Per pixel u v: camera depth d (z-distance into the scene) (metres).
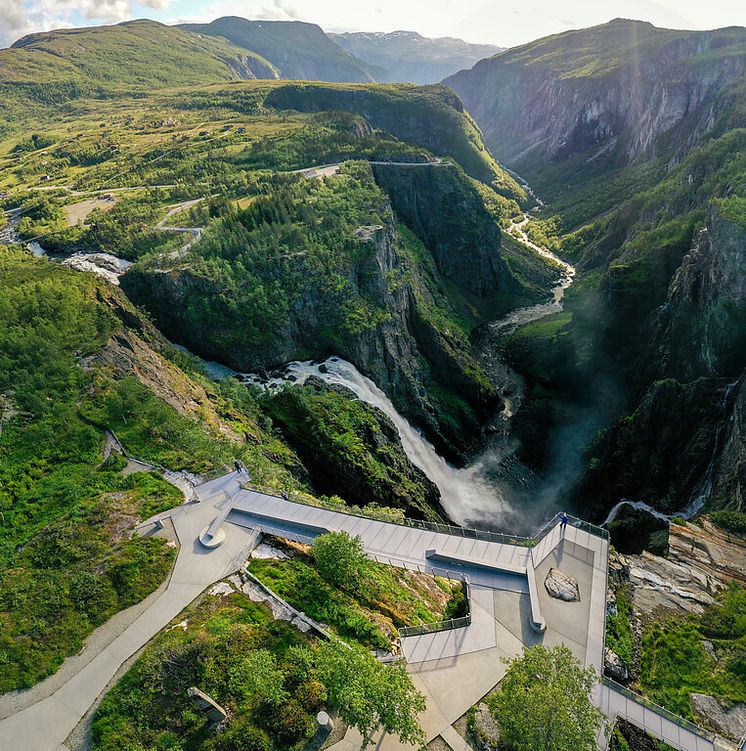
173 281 96.94
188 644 35.53
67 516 48.84
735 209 96.50
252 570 43.56
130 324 84.69
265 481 57.06
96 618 39.31
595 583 45.47
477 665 38.44
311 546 47.16
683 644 42.44
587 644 40.50
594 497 93.38
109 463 55.56
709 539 57.91
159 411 62.03
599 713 32.31
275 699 31.72
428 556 47.66
